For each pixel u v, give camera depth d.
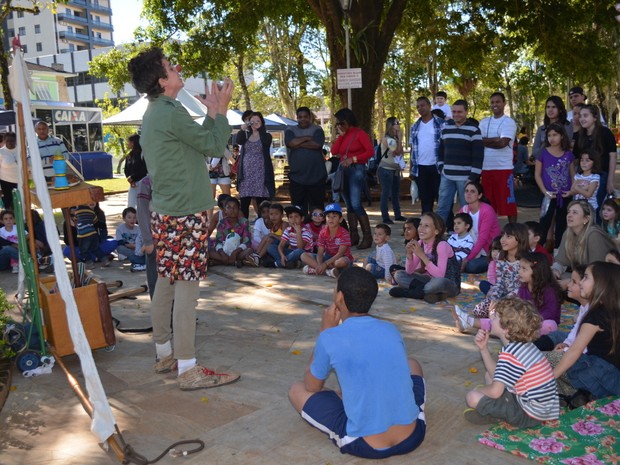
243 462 3.23
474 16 15.77
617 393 3.79
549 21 14.20
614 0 13.83
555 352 4.13
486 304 5.38
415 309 5.80
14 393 4.16
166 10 17.17
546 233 7.68
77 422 3.74
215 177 12.45
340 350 3.07
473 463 3.18
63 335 4.53
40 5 15.12
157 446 3.41
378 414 3.03
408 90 31.45
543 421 3.52
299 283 6.99
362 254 8.37
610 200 6.41
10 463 3.25
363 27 11.32
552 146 7.44
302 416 3.41
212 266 8.00
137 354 4.89
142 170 4.80
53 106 24.84
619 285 3.63
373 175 14.40
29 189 4.48
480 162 8.32
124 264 8.39
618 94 27.70
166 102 3.99
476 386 4.10
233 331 5.38
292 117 31.39
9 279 7.66
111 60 27.34
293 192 9.07
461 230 7.16
